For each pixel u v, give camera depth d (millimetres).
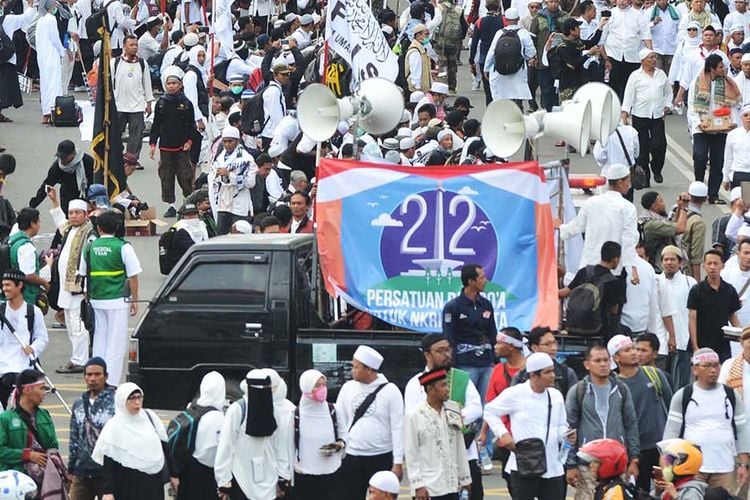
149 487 42594
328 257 50406
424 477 41750
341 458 44031
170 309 51938
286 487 43406
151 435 42688
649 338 46781
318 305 51562
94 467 44062
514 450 42594
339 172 50531
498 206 50250
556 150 88438
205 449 43469
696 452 40125
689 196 63125
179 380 51906
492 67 88750
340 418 44000
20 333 52438
